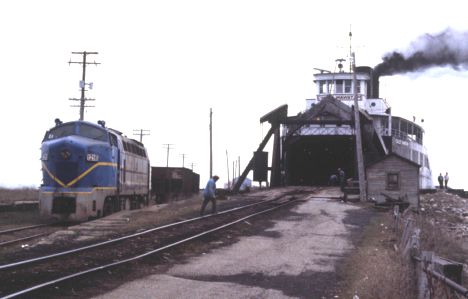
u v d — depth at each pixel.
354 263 13.58
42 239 16.69
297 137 52.09
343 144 53.75
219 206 31.50
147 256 12.98
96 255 13.31
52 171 22.16
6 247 14.90
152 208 29.36
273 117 47.81
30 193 42.97
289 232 19.56
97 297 9.18
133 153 28.88
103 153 23.27
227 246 15.86
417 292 9.34
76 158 22.05
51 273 10.91
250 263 13.26
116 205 25.81
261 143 48.38
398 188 36.91
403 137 60.81
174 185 45.97
